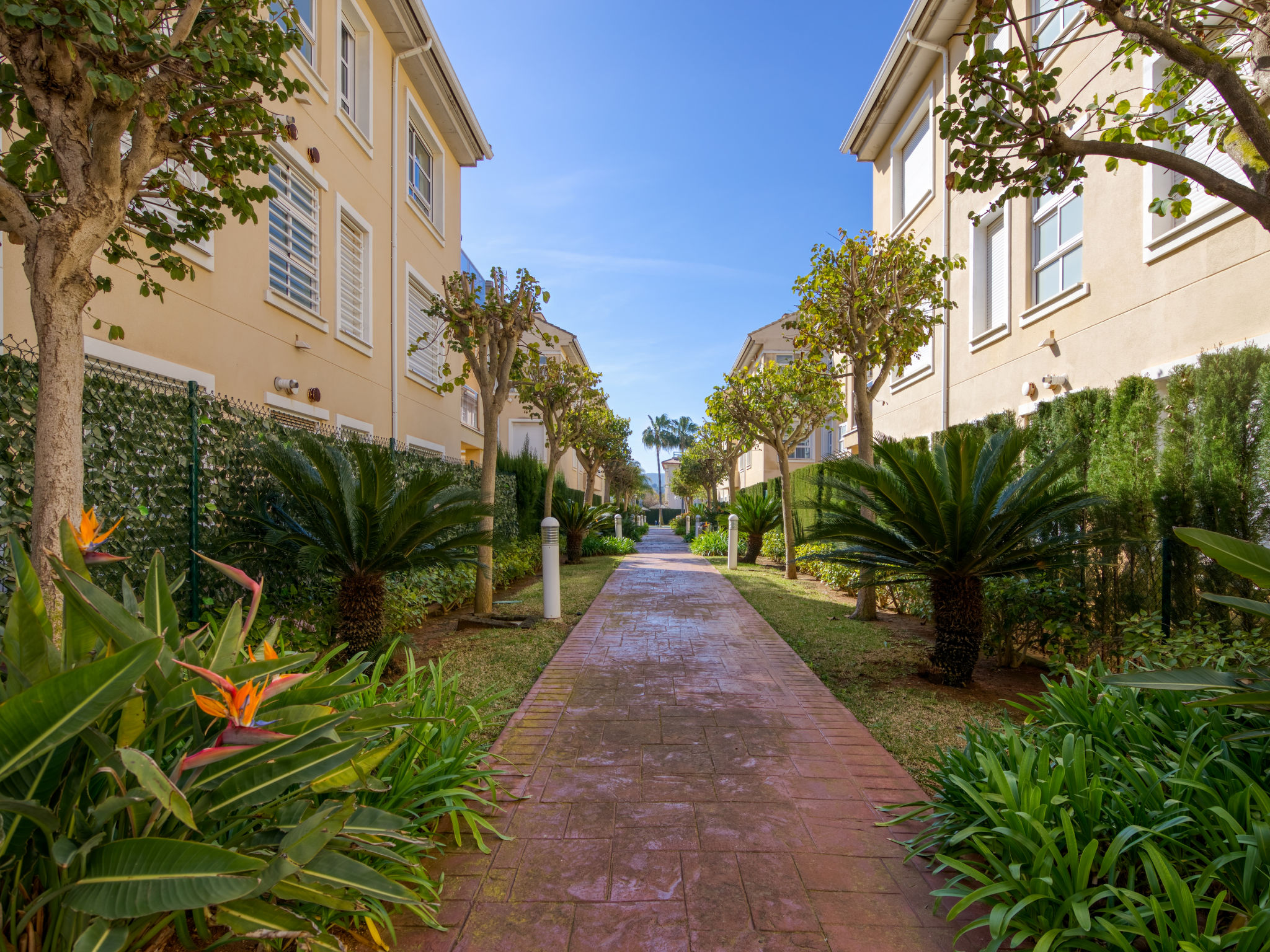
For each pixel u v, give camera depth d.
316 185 8.53
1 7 2.30
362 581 5.55
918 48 10.85
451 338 9.68
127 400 4.21
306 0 8.43
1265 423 4.44
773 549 17.27
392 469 5.39
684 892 2.59
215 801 1.82
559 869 2.74
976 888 2.54
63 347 2.63
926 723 4.49
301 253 8.30
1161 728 3.00
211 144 3.52
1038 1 8.52
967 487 5.00
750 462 31.80
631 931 2.36
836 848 2.91
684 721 4.55
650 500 92.44
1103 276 6.91
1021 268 8.52
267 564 5.64
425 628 8.14
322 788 2.10
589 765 3.80
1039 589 5.67
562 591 11.20
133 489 4.26
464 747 3.34
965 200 10.07
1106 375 6.87
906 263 8.17
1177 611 4.91
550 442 14.90
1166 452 5.11
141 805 1.76
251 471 5.61
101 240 2.77
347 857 1.98
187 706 1.90
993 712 4.71
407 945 2.29
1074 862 2.21
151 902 1.45
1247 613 4.52
